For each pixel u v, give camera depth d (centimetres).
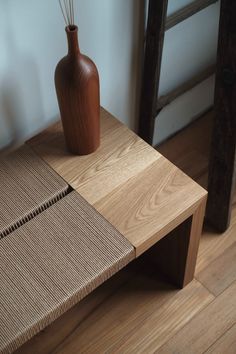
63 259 117
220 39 131
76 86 118
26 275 115
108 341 154
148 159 134
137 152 135
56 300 112
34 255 118
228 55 132
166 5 141
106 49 150
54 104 150
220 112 143
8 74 133
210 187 164
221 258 169
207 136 199
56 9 129
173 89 182
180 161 193
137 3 145
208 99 200
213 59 188
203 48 180
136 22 150
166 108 183
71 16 133
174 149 196
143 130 178
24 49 131
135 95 173
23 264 117
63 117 127
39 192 129
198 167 191
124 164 133
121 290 163
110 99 166
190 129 201
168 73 175
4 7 119
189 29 167
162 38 149
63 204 126
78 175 131
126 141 138
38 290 113
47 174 132
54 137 139
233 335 154
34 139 139
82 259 117
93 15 138
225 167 154
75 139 131
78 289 113
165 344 153
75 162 134
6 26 123
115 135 139
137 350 152
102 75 156
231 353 151
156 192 128
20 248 119
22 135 150
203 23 170
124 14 145
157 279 165
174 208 125
